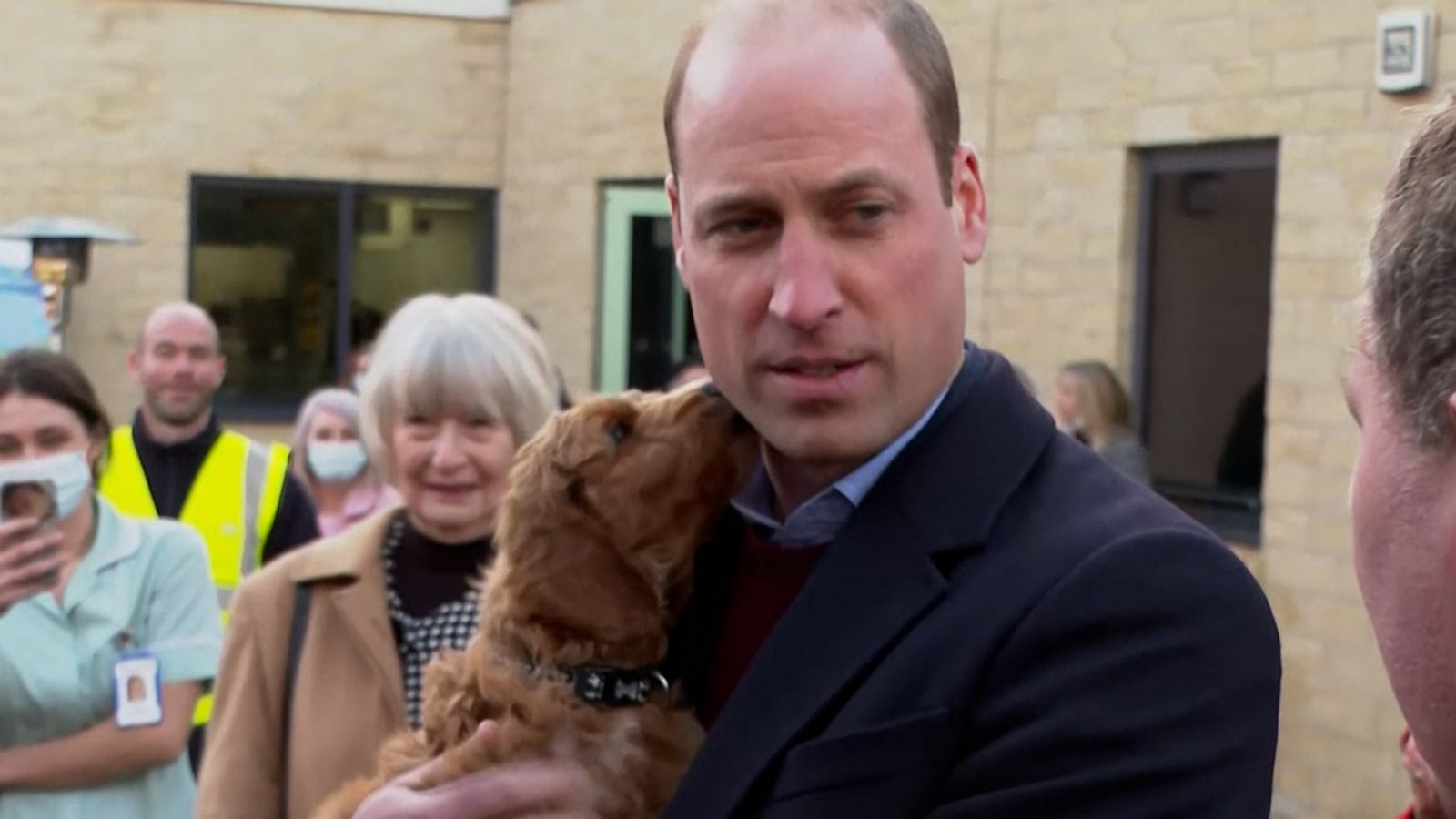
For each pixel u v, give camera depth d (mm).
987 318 7992
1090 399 6809
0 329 6102
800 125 1837
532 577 2377
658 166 10508
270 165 11844
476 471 3012
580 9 11164
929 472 1917
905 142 1870
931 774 1744
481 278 12344
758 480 2227
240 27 11688
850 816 1738
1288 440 6602
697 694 2250
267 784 2961
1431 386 1361
